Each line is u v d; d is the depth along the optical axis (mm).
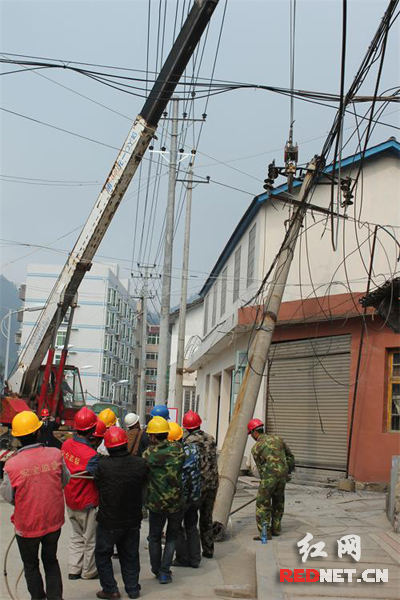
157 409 8664
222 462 10719
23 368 16281
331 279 17312
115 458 6602
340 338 16578
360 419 15586
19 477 5902
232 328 19938
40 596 6055
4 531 9797
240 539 9609
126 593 6875
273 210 19250
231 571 7945
